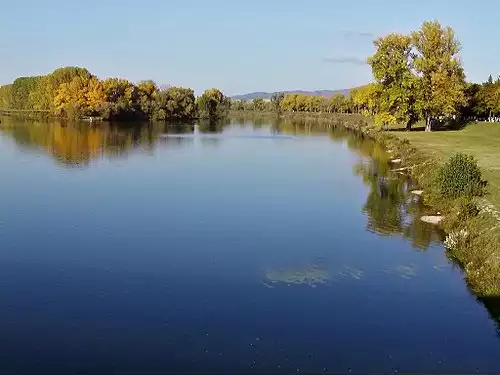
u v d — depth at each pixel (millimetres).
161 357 16578
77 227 30172
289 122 160875
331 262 25047
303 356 16703
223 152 67125
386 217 33094
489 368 16109
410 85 82125
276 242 28000
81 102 127188
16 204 35094
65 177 45219
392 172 51094
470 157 35719
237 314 19531
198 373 15711
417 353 16906
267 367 16078
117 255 25688
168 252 26234
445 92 81125
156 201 36688
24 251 26078
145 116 134000
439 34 82688
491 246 23938
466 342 17656
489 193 33281
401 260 25281
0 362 16156
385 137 80062
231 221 31984
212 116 164375
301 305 20359
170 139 84438
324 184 44375
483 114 107938
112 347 17141
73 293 21266
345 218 32906
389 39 82438
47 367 15945
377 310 19969
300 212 34344
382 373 15836
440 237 28875
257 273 23562
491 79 115188
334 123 155250
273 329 18422
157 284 22250
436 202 35312
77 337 17766
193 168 52312
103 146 69688
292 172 50938
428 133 81000
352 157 63469
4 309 19781
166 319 19125
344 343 17484
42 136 82188
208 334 18031
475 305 20422
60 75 136500
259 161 58844
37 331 18125
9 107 167125
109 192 39406
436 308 20156
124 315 19391
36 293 21234
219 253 26188
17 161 53625
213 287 22016
